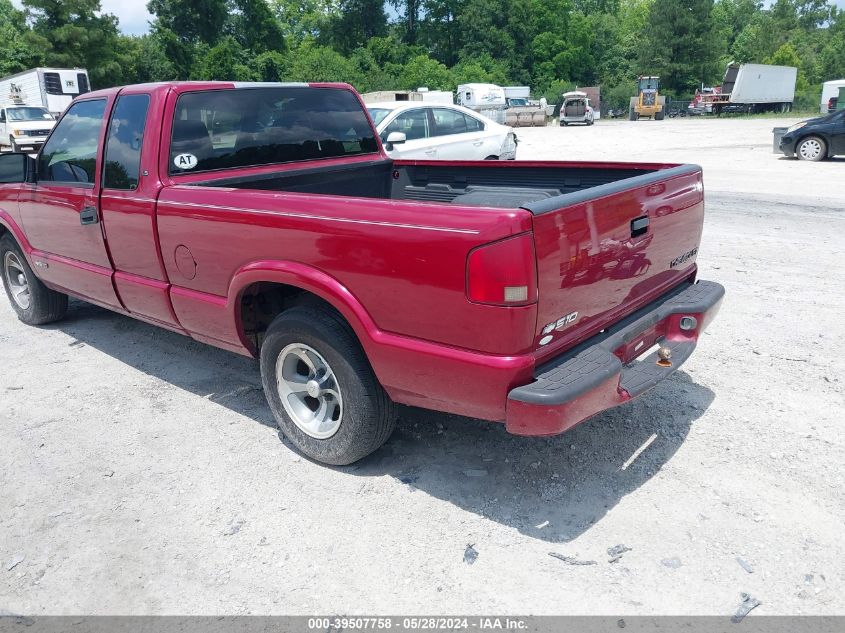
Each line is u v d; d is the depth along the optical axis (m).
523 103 47.12
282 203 3.21
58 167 4.78
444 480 3.37
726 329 5.23
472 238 2.58
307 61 58.34
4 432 3.97
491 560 2.78
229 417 4.10
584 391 2.66
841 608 2.48
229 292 3.59
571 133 33.00
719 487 3.22
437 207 2.72
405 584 2.67
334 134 4.90
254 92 4.36
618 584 2.63
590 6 101.12
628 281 3.23
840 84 43.88
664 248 3.50
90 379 4.70
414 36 83.88
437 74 62.88
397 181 5.41
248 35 69.00
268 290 3.74
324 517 3.10
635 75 79.06
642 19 101.38
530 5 77.75
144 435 3.90
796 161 16.22
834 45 94.00
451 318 2.72
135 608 2.60
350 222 2.95
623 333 3.17
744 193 11.42
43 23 47.81
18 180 4.98
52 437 3.90
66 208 4.66
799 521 2.96
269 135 4.46
